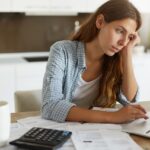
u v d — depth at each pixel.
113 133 1.03
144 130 1.05
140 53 3.34
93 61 1.41
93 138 0.98
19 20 3.27
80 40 1.43
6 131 0.93
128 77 1.44
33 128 1.03
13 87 2.84
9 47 3.29
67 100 1.32
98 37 1.33
